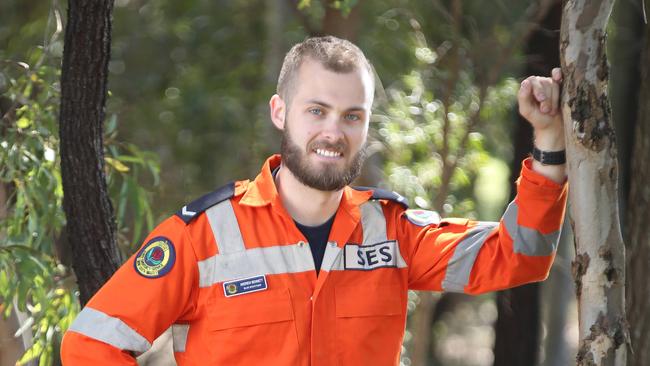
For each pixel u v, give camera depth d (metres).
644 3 4.54
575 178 3.72
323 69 3.77
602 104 3.68
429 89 9.73
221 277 3.83
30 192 5.43
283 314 3.80
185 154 11.92
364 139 3.85
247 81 12.13
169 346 11.47
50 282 5.38
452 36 9.56
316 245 3.95
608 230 3.72
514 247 3.91
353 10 9.66
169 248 3.82
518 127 8.55
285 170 3.93
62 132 4.55
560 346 11.93
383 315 3.93
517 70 10.48
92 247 4.61
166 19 12.86
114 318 3.79
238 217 3.90
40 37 11.17
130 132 12.06
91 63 4.48
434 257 4.11
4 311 5.24
